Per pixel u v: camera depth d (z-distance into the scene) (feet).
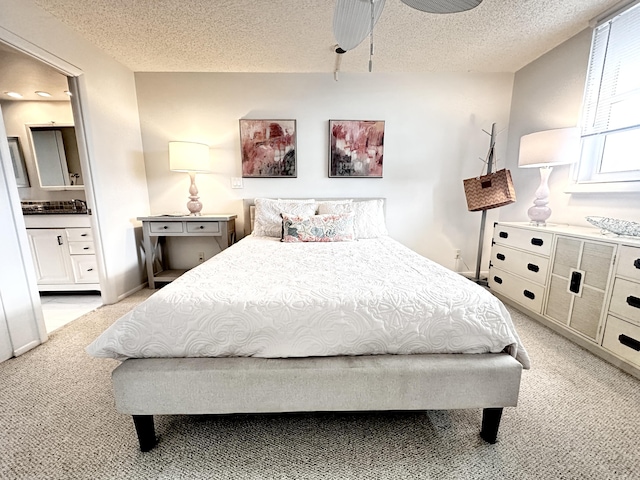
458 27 6.85
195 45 7.68
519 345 3.58
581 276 5.80
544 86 8.32
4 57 6.69
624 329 4.97
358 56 8.34
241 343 3.35
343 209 8.75
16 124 9.65
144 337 3.33
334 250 6.57
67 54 6.74
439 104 9.73
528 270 7.30
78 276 8.75
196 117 9.69
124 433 3.70
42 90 8.83
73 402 4.27
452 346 3.47
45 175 9.89
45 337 6.10
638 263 4.73
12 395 4.42
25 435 3.66
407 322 3.44
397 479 3.09
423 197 10.25
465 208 10.35
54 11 6.18
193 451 3.44
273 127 9.71
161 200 10.08
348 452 3.43
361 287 3.86
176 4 5.98
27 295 5.73
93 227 7.79
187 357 3.40
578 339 5.95
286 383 3.28
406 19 6.47
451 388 3.34
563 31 7.12
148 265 9.23
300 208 8.86
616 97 6.42
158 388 3.23
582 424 3.85
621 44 6.26
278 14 6.34
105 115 8.04
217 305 3.42
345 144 9.83
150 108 9.60
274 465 3.26
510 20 6.60
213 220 9.03
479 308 3.57
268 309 3.41
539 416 3.99
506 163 9.97
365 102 9.68
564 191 7.67
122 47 7.75
